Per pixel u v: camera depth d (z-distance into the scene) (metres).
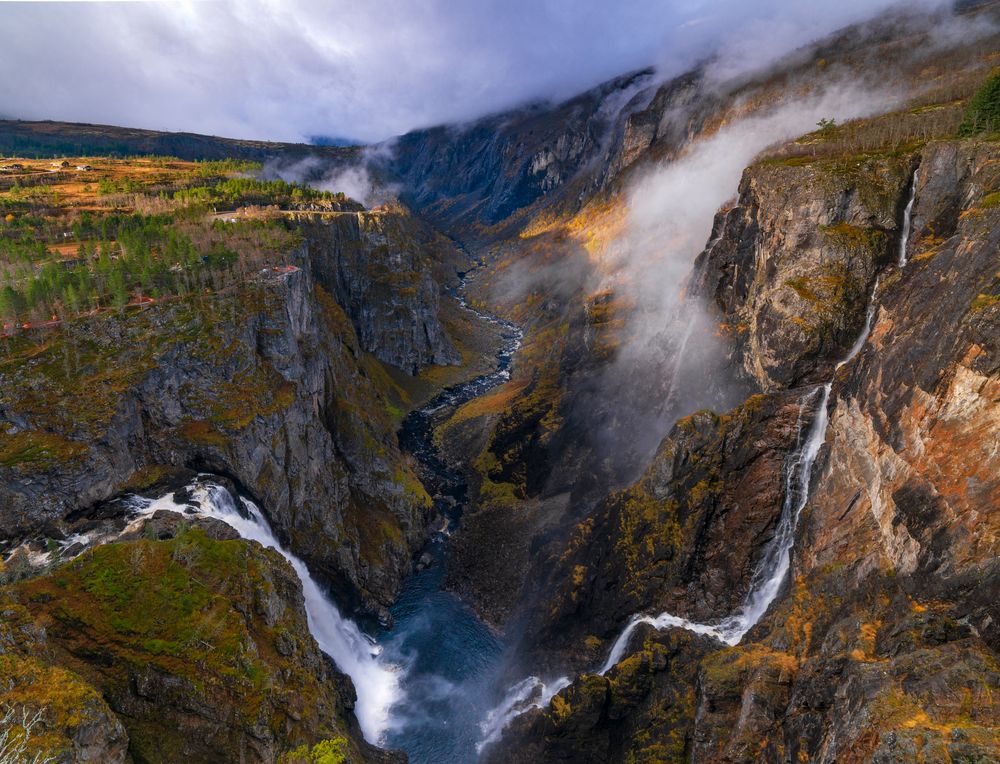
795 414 88.75
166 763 60.62
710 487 93.06
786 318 97.31
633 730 77.44
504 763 84.38
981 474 52.75
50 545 78.44
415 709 95.38
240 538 85.12
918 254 86.06
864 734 46.62
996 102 96.38
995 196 69.81
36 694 52.34
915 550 57.81
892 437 64.75
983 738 40.44
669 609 89.94
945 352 59.75
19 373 88.88
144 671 63.47
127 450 93.69
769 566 85.69
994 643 47.31
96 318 98.00
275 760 63.94
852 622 59.22
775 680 62.59
